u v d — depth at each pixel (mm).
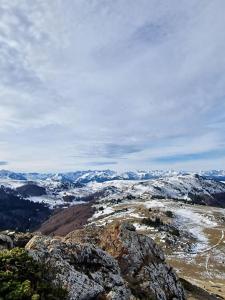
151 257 39125
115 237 39250
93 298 21234
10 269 18891
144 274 35188
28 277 18891
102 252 27453
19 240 30594
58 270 21578
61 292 19219
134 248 38188
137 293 30797
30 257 20562
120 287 24672
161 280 36781
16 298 16344
